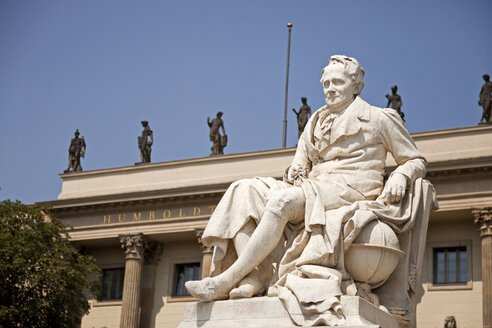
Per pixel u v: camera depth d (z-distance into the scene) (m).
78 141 52.28
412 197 8.09
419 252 8.16
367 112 8.37
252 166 47.31
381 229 7.71
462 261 43.44
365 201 7.89
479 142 42.62
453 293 42.97
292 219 7.89
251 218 7.92
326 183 8.04
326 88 8.48
